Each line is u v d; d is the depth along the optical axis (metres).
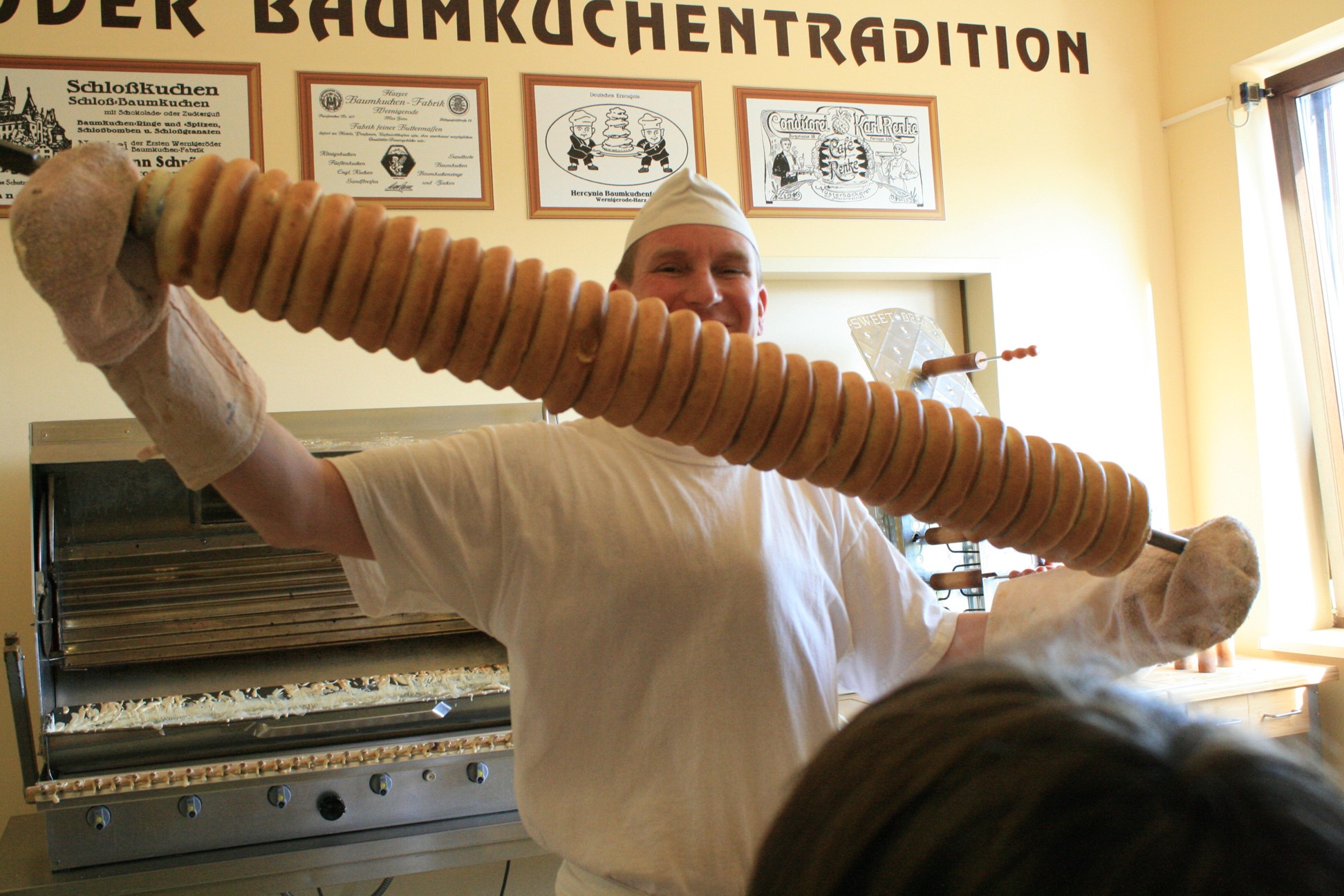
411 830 1.86
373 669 2.06
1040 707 0.25
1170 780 0.23
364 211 0.59
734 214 1.10
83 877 1.70
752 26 2.72
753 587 0.97
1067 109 3.01
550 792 0.99
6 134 2.22
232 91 2.35
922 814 0.23
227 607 1.95
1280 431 2.90
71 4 2.27
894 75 2.84
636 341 0.62
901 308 2.91
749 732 0.96
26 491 2.15
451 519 0.93
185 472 0.67
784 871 0.26
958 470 0.67
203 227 0.56
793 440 0.65
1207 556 0.81
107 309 0.54
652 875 0.92
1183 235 3.07
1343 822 0.22
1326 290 2.92
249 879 1.77
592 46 2.60
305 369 2.34
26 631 2.13
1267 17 2.80
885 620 1.10
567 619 0.96
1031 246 2.93
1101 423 2.96
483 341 0.59
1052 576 1.03
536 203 2.53
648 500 0.98
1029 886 0.21
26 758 1.71
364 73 2.43
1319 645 2.69
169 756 1.80
